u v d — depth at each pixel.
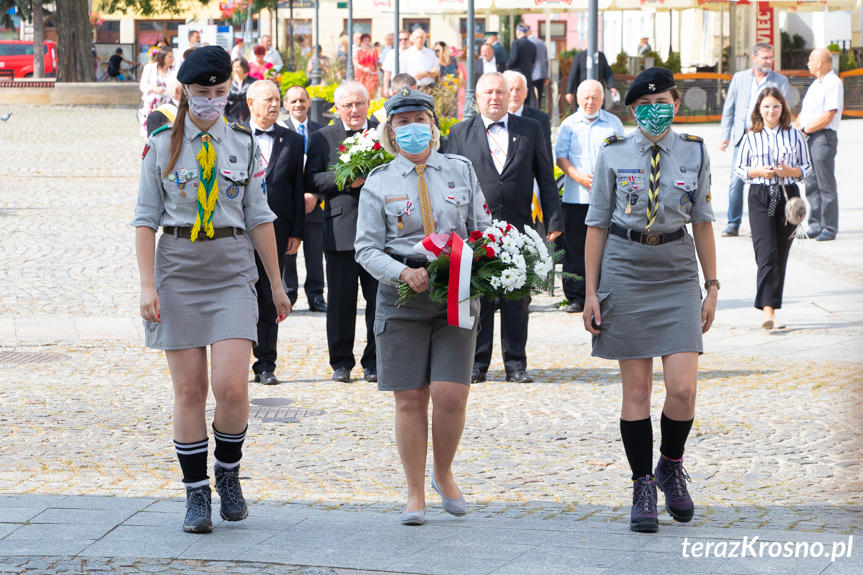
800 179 13.49
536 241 6.83
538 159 11.27
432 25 72.25
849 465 8.64
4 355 12.72
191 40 31.64
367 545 6.32
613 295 6.88
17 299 15.71
